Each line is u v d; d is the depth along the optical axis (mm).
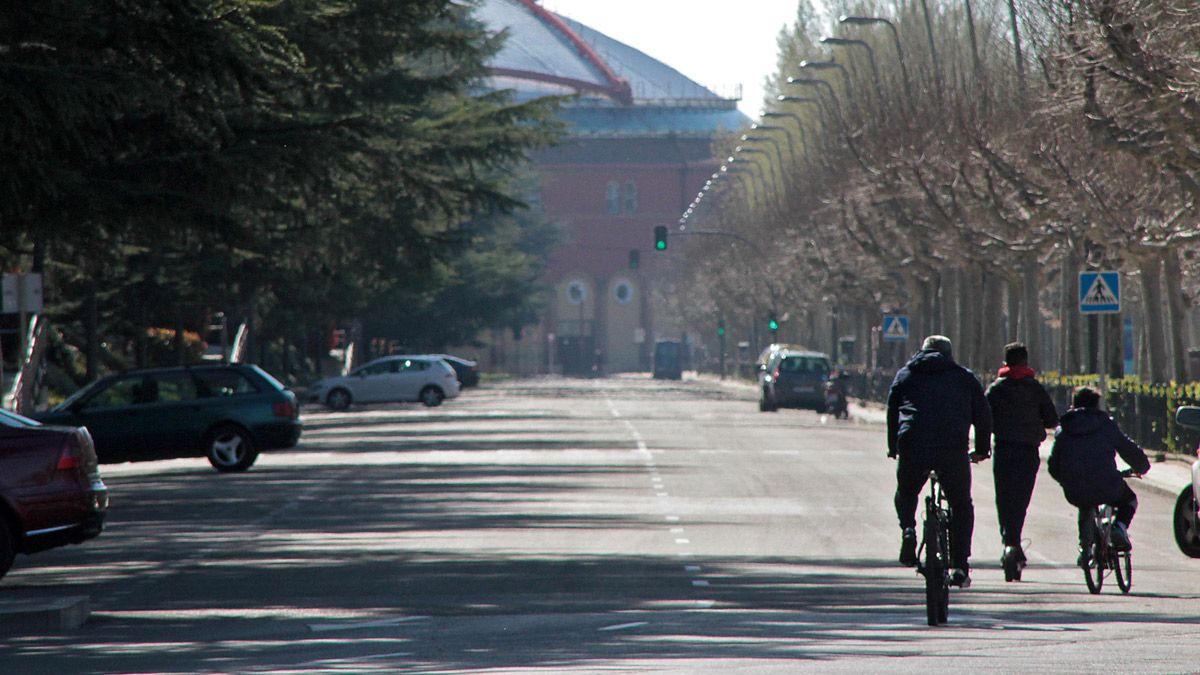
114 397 98938
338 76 83812
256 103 67000
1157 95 88500
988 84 149000
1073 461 45562
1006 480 45625
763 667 31188
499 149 118188
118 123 64188
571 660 32750
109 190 63844
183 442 98312
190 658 34500
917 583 48000
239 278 146375
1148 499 79625
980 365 184625
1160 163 95812
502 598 44781
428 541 60188
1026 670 30406
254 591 46969
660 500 77750
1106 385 111438
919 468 38562
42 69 55844
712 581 48406
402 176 107250
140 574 51438
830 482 88812
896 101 176000
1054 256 160125
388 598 45000
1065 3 106500
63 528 48156
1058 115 113312
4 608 40281
